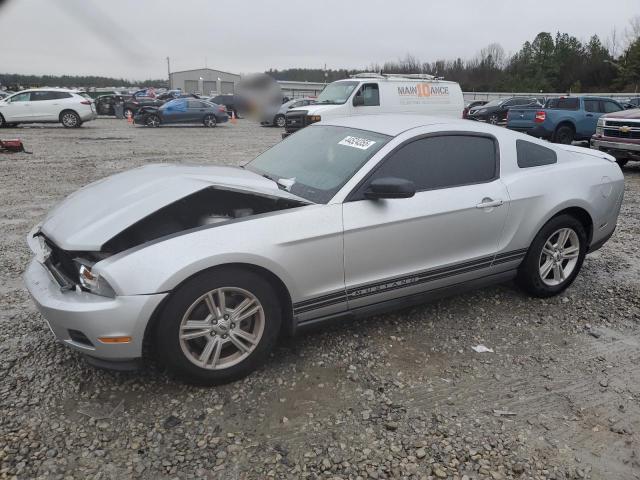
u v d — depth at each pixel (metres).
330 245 3.12
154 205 2.87
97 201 3.11
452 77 68.88
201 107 27.50
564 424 2.72
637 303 4.25
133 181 3.28
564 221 4.15
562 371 3.22
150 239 2.96
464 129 3.82
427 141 3.62
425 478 2.34
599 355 3.43
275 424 2.68
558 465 2.43
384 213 3.29
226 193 3.30
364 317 3.45
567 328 3.80
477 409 2.83
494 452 2.50
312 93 48.12
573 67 69.00
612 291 4.50
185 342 2.82
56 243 2.83
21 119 22.89
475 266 3.79
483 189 3.73
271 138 20.42
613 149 11.30
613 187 4.48
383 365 3.25
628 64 61.34
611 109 15.94
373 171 3.35
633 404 2.90
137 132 22.86
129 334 2.65
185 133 22.77
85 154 13.85
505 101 28.56
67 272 2.94
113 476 2.31
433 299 3.74
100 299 2.66
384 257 3.34
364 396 2.92
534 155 4.14
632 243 5.97
